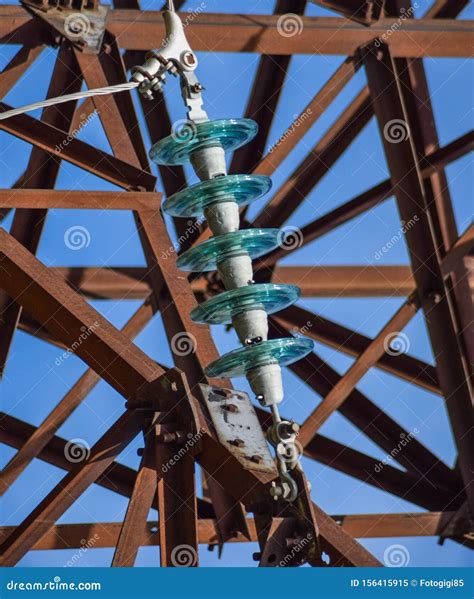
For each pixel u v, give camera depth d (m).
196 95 11.23
